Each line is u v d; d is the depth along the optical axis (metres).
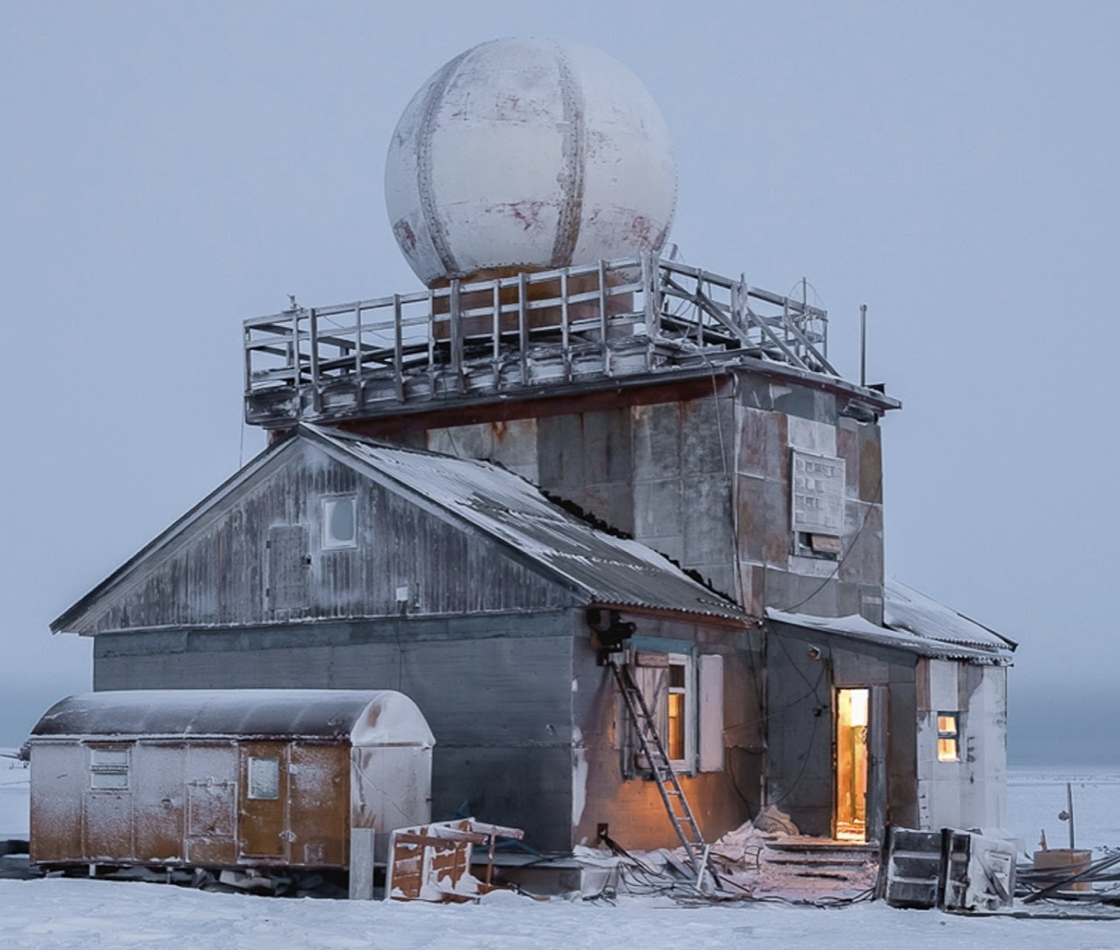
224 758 25.25
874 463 33.53
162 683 30.09
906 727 28.77
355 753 24.39
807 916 21.91
